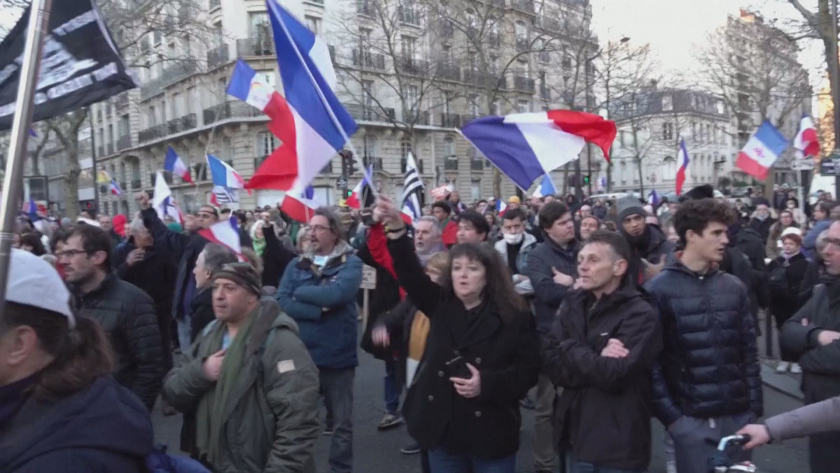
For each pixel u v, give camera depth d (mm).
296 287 4438
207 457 2805
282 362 2789
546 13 30062
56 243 4059
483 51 26031
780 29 16203
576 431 3025
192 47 31547
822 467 3127
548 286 4492
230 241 5812
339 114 3600
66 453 1322
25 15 3148
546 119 5242
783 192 20859
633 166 54000
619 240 3010
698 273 3248
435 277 3588
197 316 4559
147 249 6598
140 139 39156
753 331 3252
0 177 19391
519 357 3107
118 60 3115
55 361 1463
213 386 2859
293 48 3543
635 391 2939
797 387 6664
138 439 1454
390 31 26156
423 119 37000
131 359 3494
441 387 3072
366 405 6562
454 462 3121
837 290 3246
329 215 4484
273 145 33250
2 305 1301
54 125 23266
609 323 2959
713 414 3125
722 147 52750
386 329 4695
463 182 40344
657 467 4840
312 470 2812
